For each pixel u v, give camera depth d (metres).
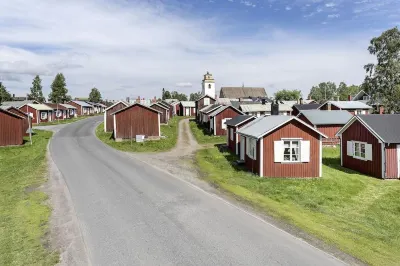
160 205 13.96
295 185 18.86
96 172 20.92
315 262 8.79
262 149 20.75
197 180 18.98
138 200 14.72
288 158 21.12
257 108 57.22
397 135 21.78
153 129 40.09
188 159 26.98
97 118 84.19
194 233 10.84
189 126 59.69
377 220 13.95
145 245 9.95
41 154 28.84
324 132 36.97
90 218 12.41
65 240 10.40
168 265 8.68
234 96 102.75
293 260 8.89
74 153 29.06
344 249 9.73
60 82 110.25
